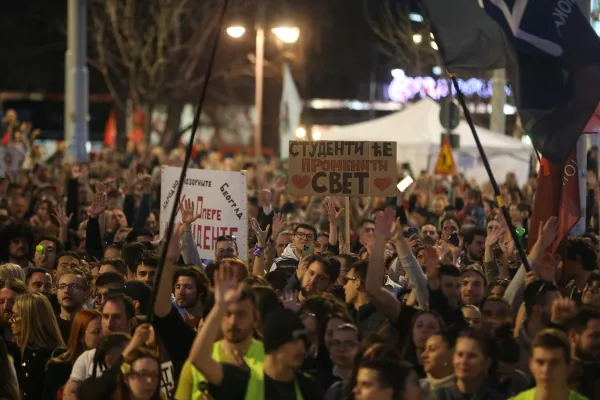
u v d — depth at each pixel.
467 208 27.80
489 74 52.12
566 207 16.08
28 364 13.99
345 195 18.39
